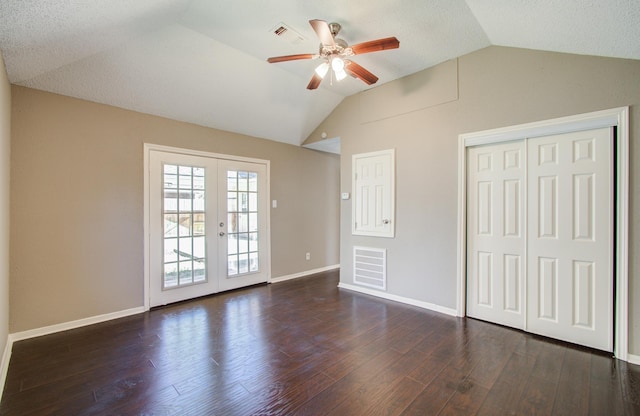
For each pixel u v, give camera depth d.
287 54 3.17
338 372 2.14
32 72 2.54
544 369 2.17
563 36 2.30
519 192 2.88
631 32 1.94
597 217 2.45
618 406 1.77
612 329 2.39
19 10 1.69
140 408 1.76
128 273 3.32
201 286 3.96
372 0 2.30
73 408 1.76
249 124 4.28
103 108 3.17
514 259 2.90
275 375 2.11
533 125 2.72
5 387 1.97
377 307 3.54
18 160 2.69
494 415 1.69
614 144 2.37
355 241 4.26
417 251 3.57
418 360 2.30
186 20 2.59
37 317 2.77
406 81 3.66
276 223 4.88
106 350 2.48
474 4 2.26
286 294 4.10
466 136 3.15
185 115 3.71
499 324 2.99
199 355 2.39
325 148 5.45
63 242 2.92
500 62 2.91
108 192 3.20
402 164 3.71
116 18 2.17
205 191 4.00
